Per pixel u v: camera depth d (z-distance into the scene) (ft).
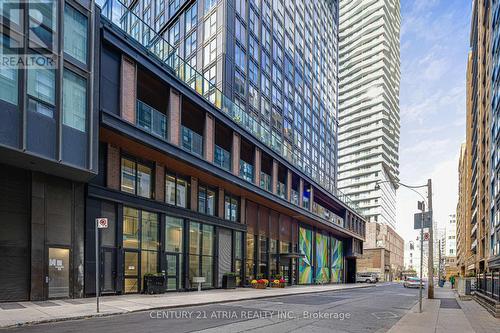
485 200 154.20
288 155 127.44
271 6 158.71
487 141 149.28
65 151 47.85
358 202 471.21
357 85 508.53
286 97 168.96
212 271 86.69
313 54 212.84
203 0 129.49
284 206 115.85
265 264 112.98
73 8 51.19
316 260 152.05
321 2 236.02
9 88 42.19
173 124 71.31
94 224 56.39
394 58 545.03
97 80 54.03
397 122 559.38
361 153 488.85
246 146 103.35
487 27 151.74
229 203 98.02
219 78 116.88
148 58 65.46
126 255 62.54
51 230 49.93
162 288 65.31
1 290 44.27
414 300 82.12
